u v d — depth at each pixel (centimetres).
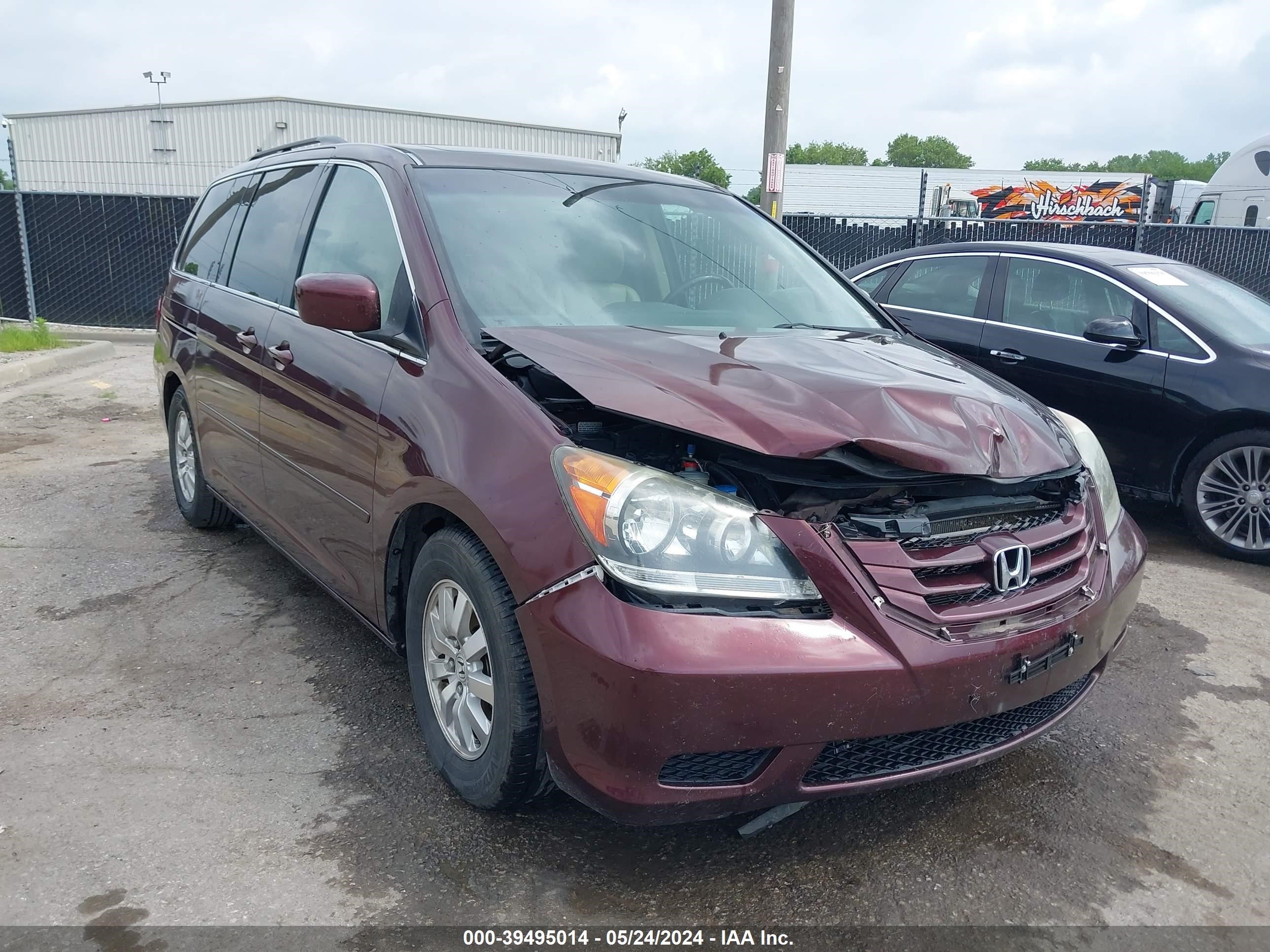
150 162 2919
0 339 1109
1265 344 529
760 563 212
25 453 648
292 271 367
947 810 274
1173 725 331
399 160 333
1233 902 239
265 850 242
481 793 248
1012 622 232
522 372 259
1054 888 242
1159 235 1197
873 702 211
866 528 222
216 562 448
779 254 380
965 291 631
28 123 2912
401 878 234
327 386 308
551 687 215
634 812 209
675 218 362
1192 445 525
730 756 214
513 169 347
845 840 258
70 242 1388
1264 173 2003
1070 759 306
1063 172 2922
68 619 379
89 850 239
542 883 235
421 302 283
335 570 317
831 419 228
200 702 317
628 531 208
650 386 238
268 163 440
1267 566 510
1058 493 265
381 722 308
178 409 484
